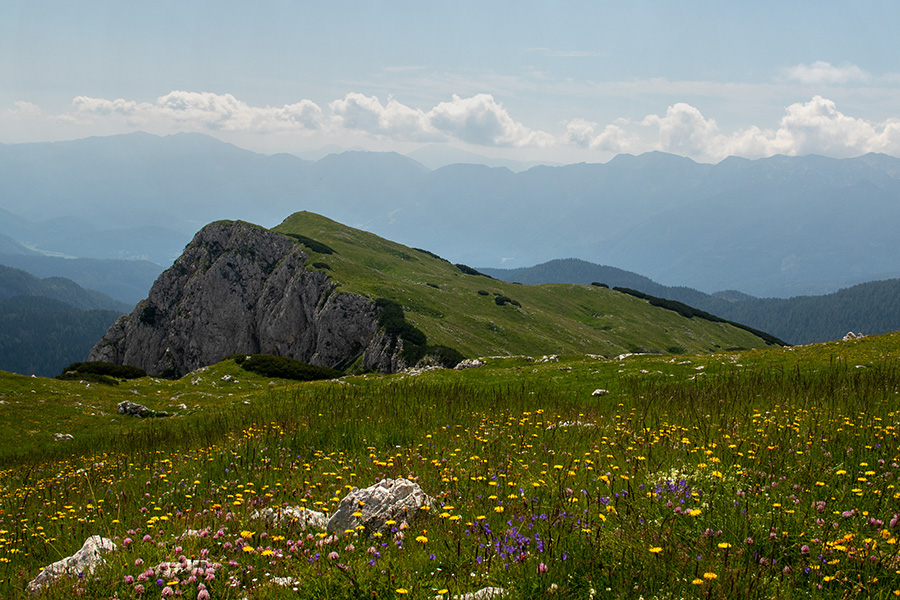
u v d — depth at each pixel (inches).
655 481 329.1
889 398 654.5
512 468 410.3
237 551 275.6
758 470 343.9
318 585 226.2
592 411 767.7
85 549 279.7
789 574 221.6
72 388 1907.0
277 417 942.4
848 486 309.3
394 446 598.5
